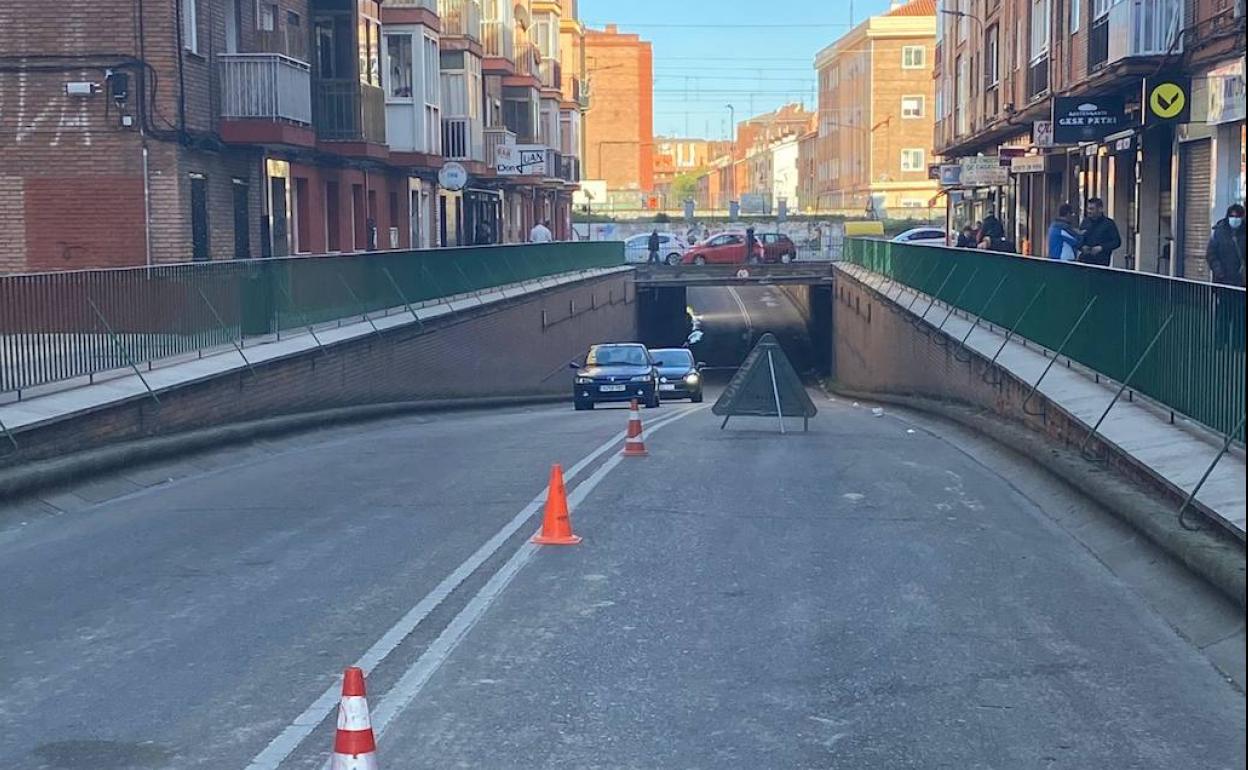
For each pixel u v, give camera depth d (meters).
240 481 14.85
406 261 27.77
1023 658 7.88
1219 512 9.39
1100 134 26.19
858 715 6.90
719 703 7.08
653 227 87.19
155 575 10.08
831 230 76.56
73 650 8.12
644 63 143.62
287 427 19.28
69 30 24.67
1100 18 26.09
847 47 104.62
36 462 13.39
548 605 9.08
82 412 14.29
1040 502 12.90
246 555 10.76
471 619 8.73
